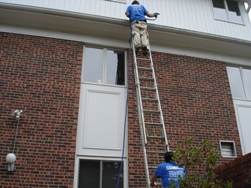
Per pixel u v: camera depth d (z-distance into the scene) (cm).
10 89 681
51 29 784
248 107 848
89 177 644
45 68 725
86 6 856
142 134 559
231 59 907
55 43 767
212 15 993
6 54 720
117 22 784
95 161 662
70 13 754
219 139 762
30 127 651
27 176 604
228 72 901
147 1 941
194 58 864
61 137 656
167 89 783
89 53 796
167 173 438
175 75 812
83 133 680
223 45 884
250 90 891
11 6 727
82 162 655
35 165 617
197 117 771
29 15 753
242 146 778
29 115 663
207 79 841
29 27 772
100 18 771
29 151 627
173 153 400
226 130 781
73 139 660
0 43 730
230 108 819
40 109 675
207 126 769
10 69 704
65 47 769
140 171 664
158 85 780
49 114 674
